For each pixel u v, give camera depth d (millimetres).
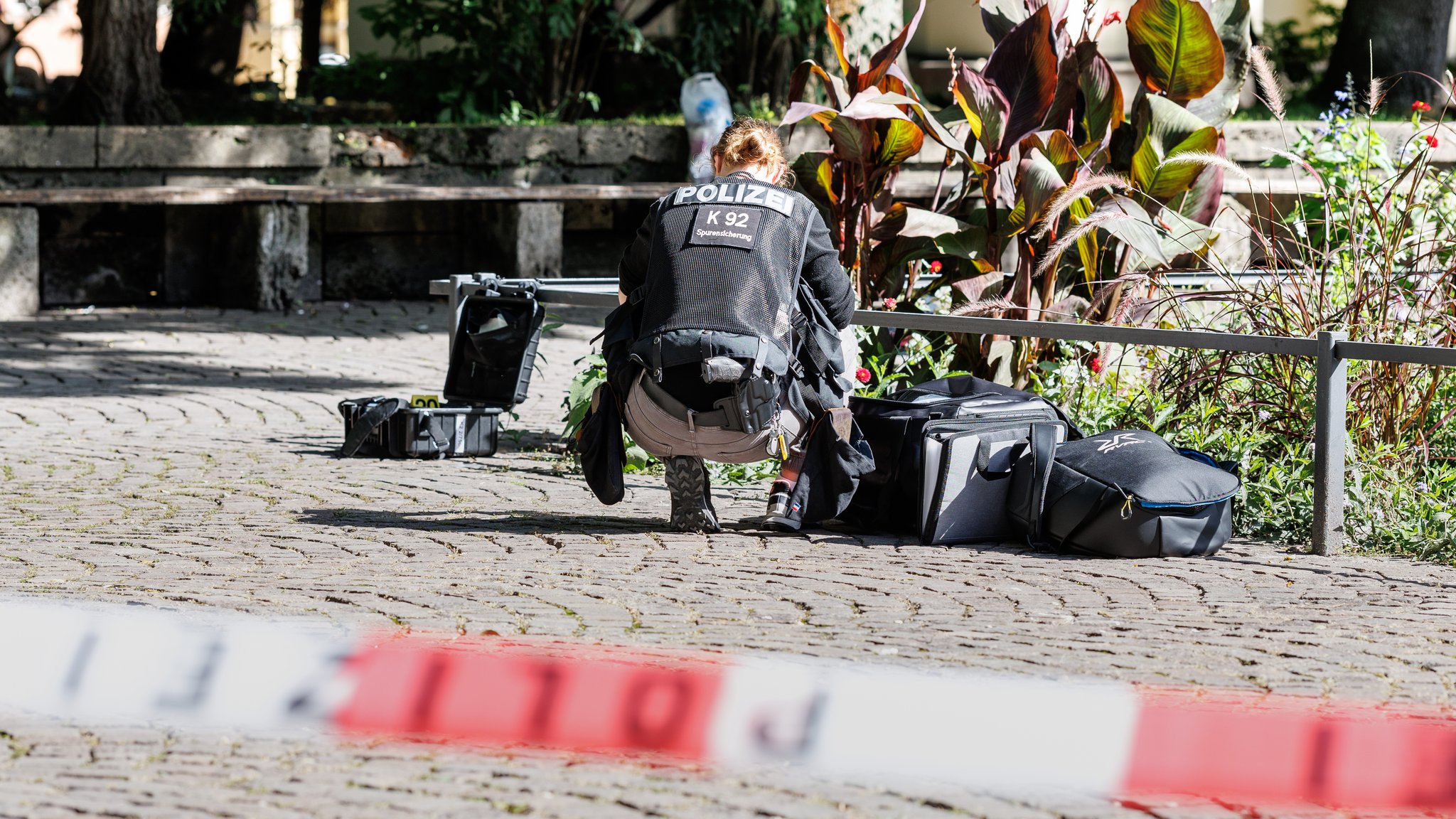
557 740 6027
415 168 27953
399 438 13141
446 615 7871
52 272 25875
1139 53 13773
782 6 28703
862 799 5398
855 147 13617
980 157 17203
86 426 14727
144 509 10867
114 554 9375
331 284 27453
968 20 31516
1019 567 9227
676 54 34688
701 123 28516
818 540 9977
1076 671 6898
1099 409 12242
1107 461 9672
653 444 9797
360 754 5871
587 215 28703
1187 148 13328
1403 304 11734
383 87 32375
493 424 13430
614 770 5691
